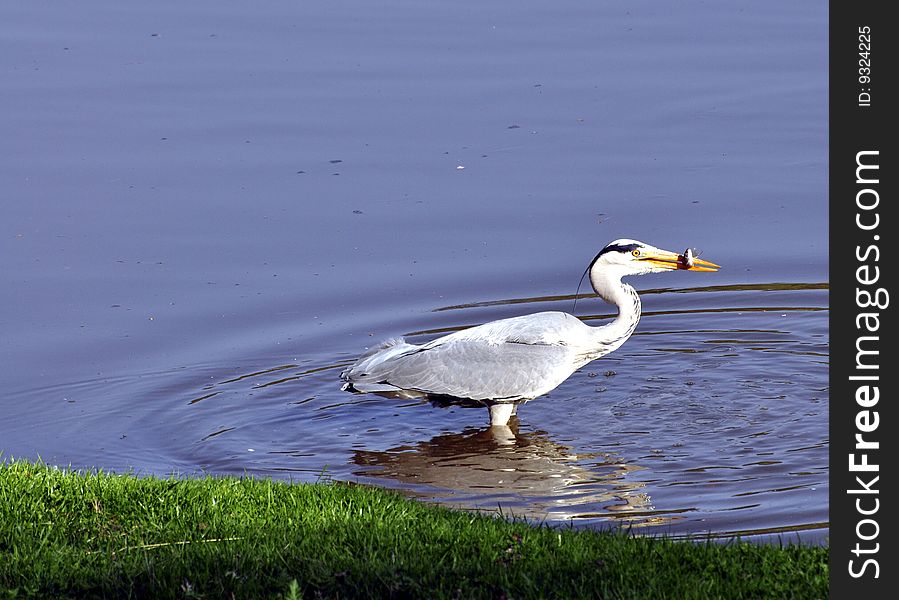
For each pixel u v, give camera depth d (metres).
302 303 17.20
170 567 8.59
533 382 13.80
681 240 18.36
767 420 13.54
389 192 19.97
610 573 8.46
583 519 10.92
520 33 26.59
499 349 13.98
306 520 9.76
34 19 27.69
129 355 15.82
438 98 23.28
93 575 8.51
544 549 9.02
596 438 13.30
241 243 18.56
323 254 18.34
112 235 18.62
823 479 11.76
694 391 14.62
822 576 8.47
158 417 14.16
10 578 8.52
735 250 18.33
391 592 8.19
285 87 23.80
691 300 17.70
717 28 26.56
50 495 10.12
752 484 11.72
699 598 7.98
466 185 20.09
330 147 21.41
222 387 15.04
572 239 18.55
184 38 26.45
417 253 18.38
